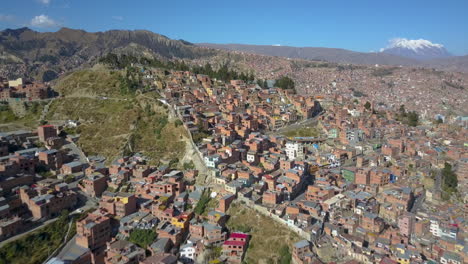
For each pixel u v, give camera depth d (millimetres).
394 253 182750
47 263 170500
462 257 181250
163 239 192250
